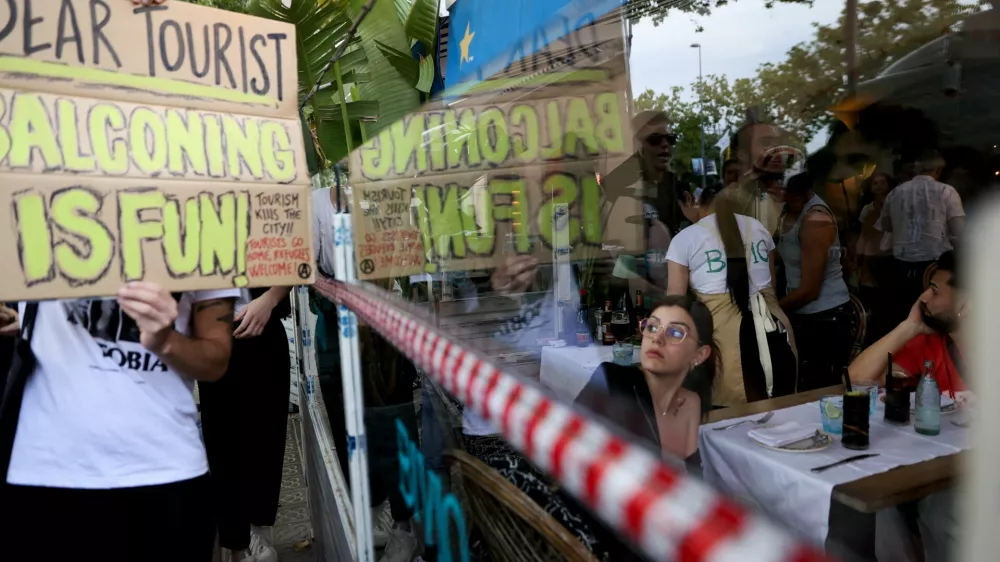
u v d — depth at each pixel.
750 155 2.15
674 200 1.90
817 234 2.25
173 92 1.51
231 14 1.56
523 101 1.31
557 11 1.58
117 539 1.58
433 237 1.40
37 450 1.55
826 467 1.32
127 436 1.56
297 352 3.79
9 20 1.35
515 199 1.31
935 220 1.83
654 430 0.81
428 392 1.35
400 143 1.53
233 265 1.57
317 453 2.70
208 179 1.54
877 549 1.10
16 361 1.57
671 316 1.16
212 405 2.80
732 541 0.42
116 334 1.57
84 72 1.42
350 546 1.81
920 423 1.49
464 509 1.11
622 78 1.39
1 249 1.34
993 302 0.32
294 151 1.64
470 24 2.34
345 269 1.84
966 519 0.35
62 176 1.39
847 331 2.21
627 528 0.50
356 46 3.29
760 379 1.85
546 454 0.62
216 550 2.55
